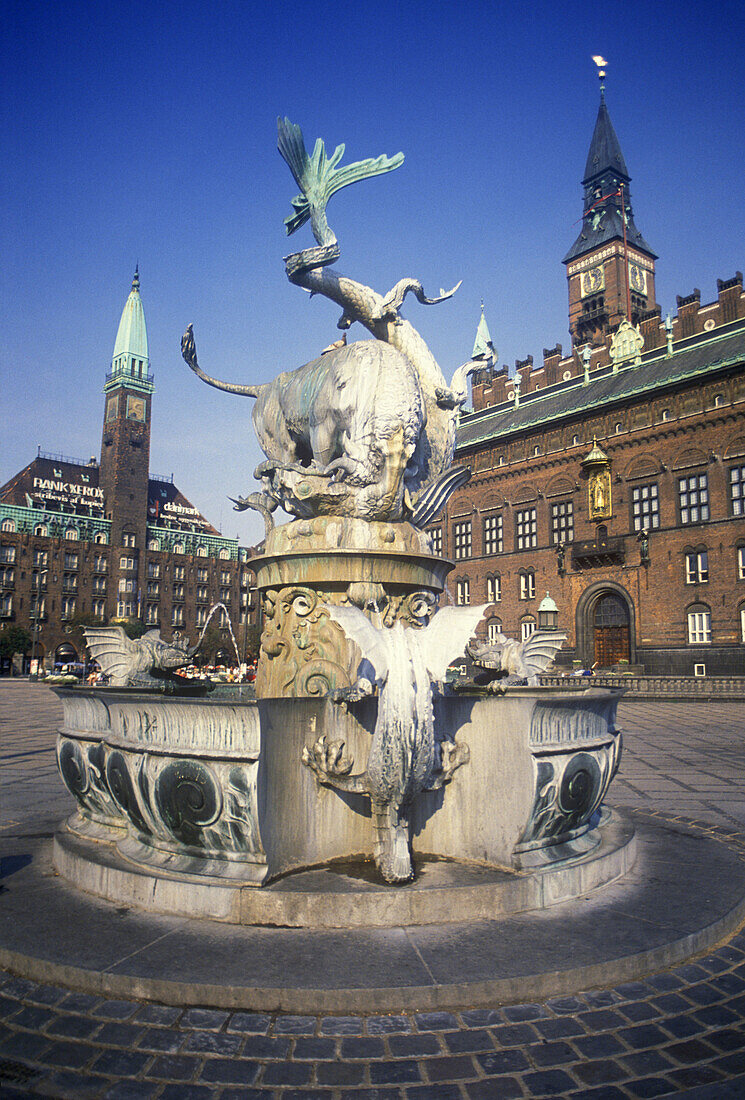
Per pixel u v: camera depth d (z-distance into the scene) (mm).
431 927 4465
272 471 8719
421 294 9141
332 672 7387
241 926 4441
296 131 8664
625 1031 3592
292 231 9211
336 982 3756
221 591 113250
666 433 44656
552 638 8266
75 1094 3070
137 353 108000
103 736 5621
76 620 93625
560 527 50719
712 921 4641
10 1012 3697
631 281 87188
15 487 103188
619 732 6066
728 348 43031
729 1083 3188
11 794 9891
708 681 33594
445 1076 3213
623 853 5660
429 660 5008
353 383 7898
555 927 4508
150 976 3811
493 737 5250
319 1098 3049
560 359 57438
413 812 5551
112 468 105188
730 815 8656
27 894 5066
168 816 4824
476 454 57000
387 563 7516
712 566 41906
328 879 4852
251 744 4590
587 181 91438
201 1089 3105
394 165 8820
